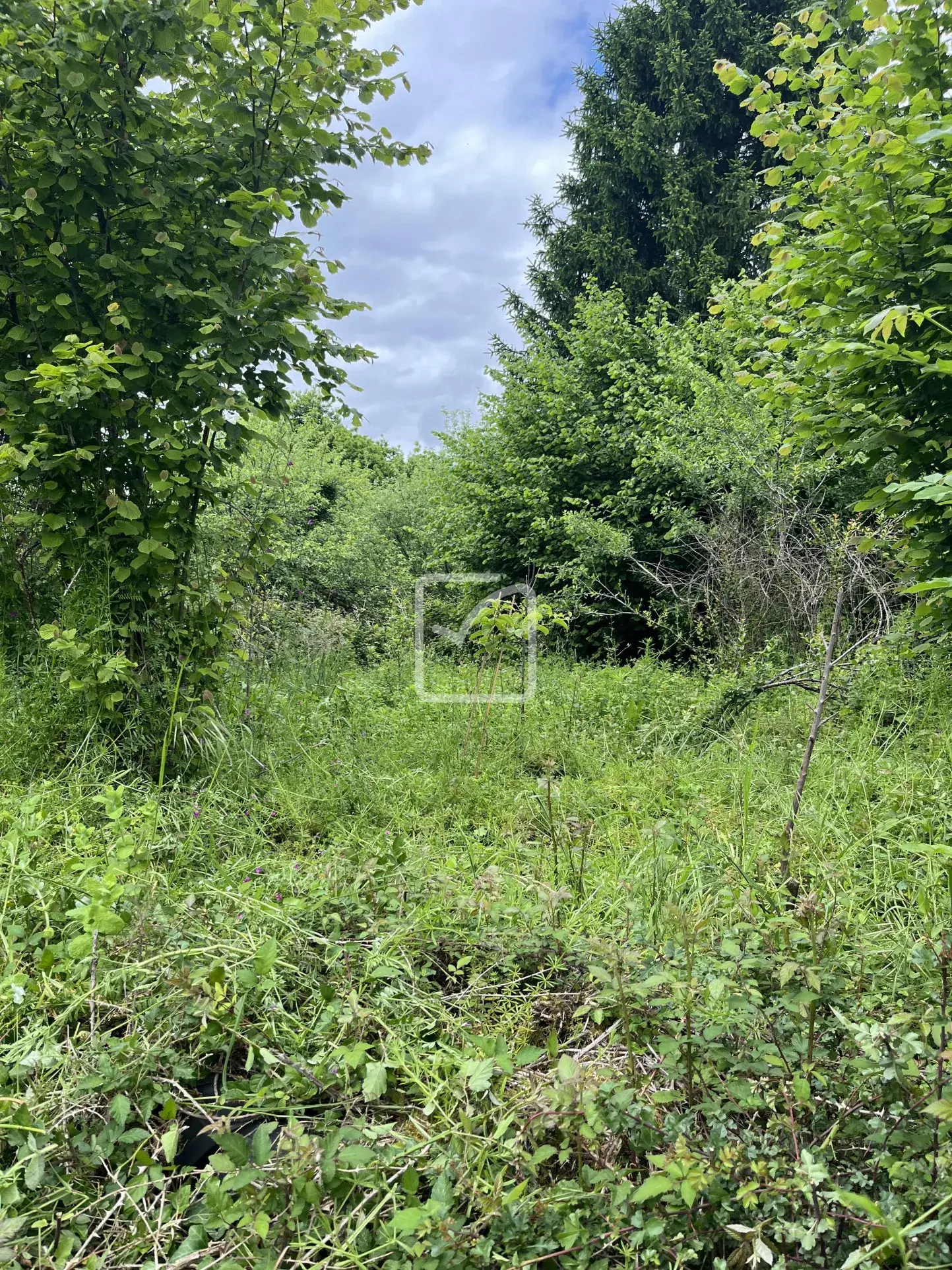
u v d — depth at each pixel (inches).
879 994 74.9
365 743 190.4
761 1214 53.7
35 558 173.6
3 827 113.0
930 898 99.0
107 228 155.8
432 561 509.0
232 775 158.7
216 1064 76.0
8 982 74.5
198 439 156.2
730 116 579.5
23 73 134.5
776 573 263.3
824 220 150.8
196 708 157.8
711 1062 65.0
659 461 325.4
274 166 161.2
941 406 152.0
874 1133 55.7
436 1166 57.7
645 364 414.9
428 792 159.0
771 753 180.5
